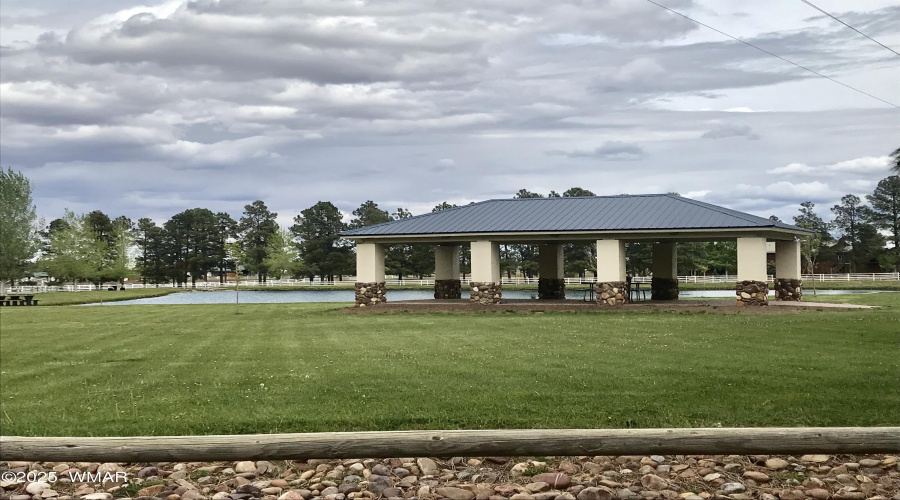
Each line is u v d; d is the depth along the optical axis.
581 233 28.02
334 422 9.17
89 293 61.81
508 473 7.25
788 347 15.30
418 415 9.42
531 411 9.58
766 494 6.55
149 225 100.31
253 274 103.38
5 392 11.89
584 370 12.72
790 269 30.06
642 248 69.25
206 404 10.48
